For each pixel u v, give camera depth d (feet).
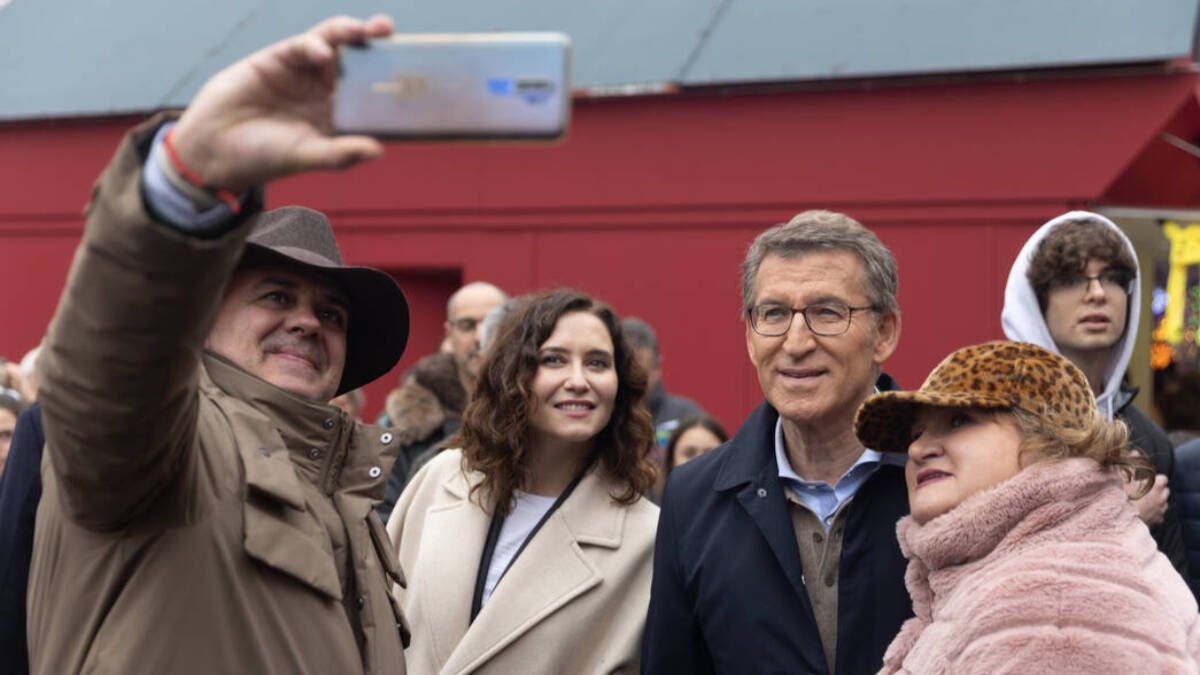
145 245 4.99
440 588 11.68
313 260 8.16
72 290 5.21
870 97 28.27
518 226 31.19
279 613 7.02
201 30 36.65
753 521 9.75
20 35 38.91
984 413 7.45
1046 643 6.51
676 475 10.48
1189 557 11.74
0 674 9.03
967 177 27.50
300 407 7.88
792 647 9.32
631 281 30.09
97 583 6.66
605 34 31.55
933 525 7.30
